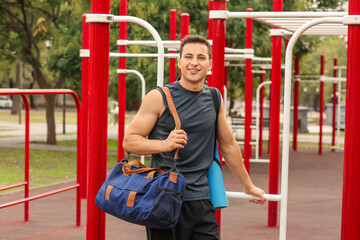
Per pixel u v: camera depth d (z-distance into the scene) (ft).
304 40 65.05
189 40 10.33
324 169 44.73
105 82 11.82
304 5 58.34
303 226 23.45
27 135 22.34
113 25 50.67
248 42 31.58
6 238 20.62
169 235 10.27
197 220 10.27
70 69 56.65
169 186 9.63
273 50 21.86
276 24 18.33
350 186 9.97
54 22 61.52
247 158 33.96
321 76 57.82
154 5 48.08
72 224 23.16
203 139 10.36
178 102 10.26
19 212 25.55
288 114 12.12
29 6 59.62
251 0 50.03
